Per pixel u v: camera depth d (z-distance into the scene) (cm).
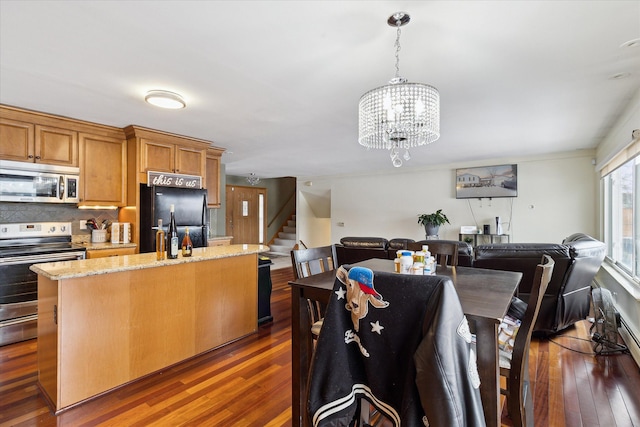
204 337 262
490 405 123
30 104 283
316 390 120
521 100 276
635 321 266
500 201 574
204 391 208
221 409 190
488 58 203
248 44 185
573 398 204
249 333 302
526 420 155
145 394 204
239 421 179
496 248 291
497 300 144
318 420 118
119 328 211
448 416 95
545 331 296
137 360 220
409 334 112
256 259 312
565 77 230
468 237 591
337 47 189
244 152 502
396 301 114
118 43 183
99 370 202
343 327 124
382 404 117
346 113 309
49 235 344
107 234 383
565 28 169
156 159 374
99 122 338
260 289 333
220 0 146
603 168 436
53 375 189
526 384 158
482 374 124
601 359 257
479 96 267
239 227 914
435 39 180
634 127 274
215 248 313
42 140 311
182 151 400
